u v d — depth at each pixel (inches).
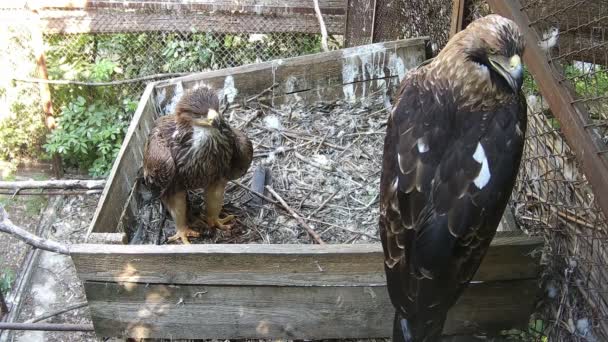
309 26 245.3
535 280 108.0
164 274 104.0
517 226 121.9
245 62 255.4
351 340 111.6
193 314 108.0
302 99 164.2
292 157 149.4
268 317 108.4
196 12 243.9
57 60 250.8
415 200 87.3
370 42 223.6
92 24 240.8
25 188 133.6
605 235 107.8
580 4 102.2
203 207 133.6
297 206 135.0
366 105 165.2
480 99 89.7
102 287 105.3
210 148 116.3
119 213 122.9
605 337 106.4
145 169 121.5
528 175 132.2
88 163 260.8
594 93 108.0
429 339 89.6
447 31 156.1
